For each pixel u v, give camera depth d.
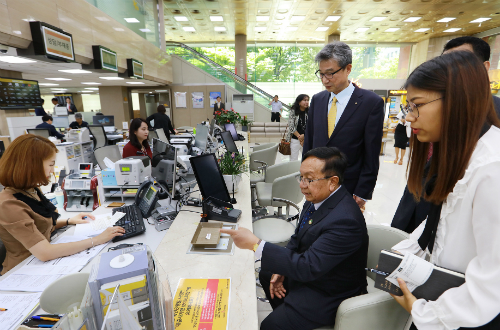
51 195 2.18
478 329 0.65
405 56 14.00
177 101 11.55
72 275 0.87
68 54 3.97
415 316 0.73
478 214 0.61
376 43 13.80
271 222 2.31
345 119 1.86
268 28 11.51
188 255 1.36
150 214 1.86
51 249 1.34
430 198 0.75
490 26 11.02
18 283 1.17
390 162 6.68
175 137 6.34
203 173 1.91
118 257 0.77
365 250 1.23
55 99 9.33
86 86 11.16
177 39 13.80
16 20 3.18
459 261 0.71
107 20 5.46
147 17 8.31
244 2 8.42
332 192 1.26
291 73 14.06
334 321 1.19
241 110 11.66
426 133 0.71
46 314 0.95
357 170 1.93
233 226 1.69
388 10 8.97
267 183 3.20
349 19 10.07
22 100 5.98
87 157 4.45
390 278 0.81
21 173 1.36
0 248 1.44
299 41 13.73
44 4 3.66
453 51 0.68
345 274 1.21
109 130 7.52
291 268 1.11
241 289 1.12
